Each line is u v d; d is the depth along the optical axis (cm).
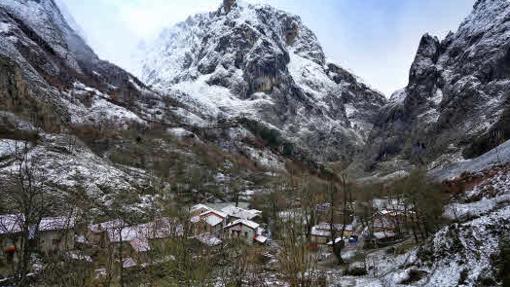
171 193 9756
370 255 6494
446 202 7325
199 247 4797
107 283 3375
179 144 18888
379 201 9738
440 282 3928
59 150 9188
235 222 8488
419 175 9044
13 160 6134
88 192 7525
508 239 3856
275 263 5666
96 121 17900
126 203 7481
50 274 2755
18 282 2222
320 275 4994
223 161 18912
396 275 4591
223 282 4406
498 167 8856
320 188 10075
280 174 16475
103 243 4269
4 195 3106
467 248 4053
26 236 2281
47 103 13925
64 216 3697
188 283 3903
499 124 15462
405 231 8131
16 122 9569
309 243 5209
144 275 4159
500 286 3494
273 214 9138
